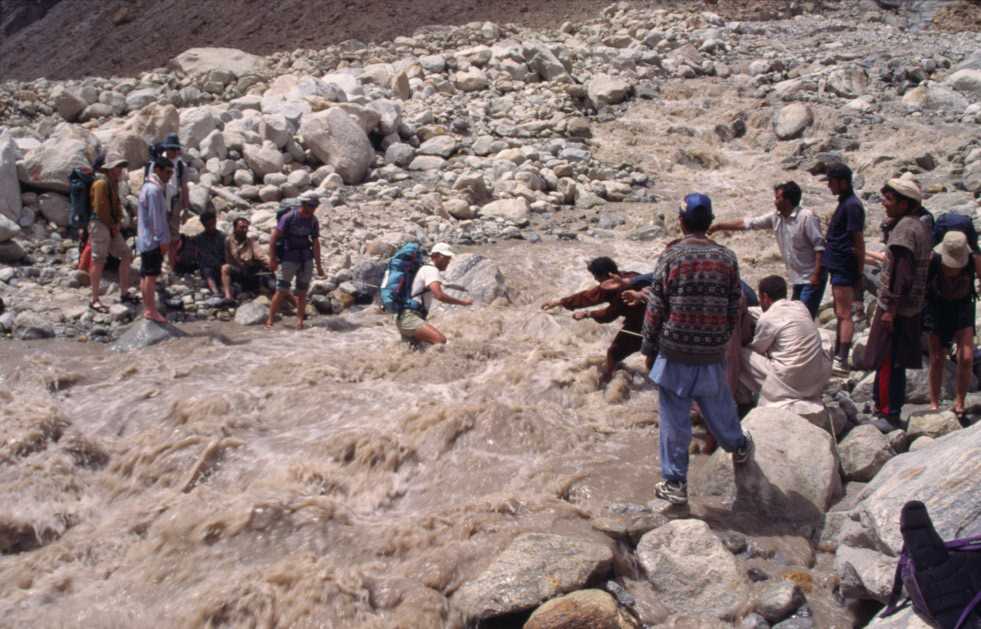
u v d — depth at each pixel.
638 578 5.43
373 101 15.68
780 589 5.08
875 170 14.13
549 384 7.77
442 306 9.88
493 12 27.73
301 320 9.62
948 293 6.51
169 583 5.68
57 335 9.25
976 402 6.68
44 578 5.79
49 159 11.25
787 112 16.77
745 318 6.86
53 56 37.22
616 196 13.91
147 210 9.04
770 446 6.10
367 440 6.87
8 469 6.84
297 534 5.91
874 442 6.31
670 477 5.88
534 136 16.17
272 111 14.88
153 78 20.36
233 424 7.39
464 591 5.16
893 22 25.61
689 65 20.67
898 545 4.79
